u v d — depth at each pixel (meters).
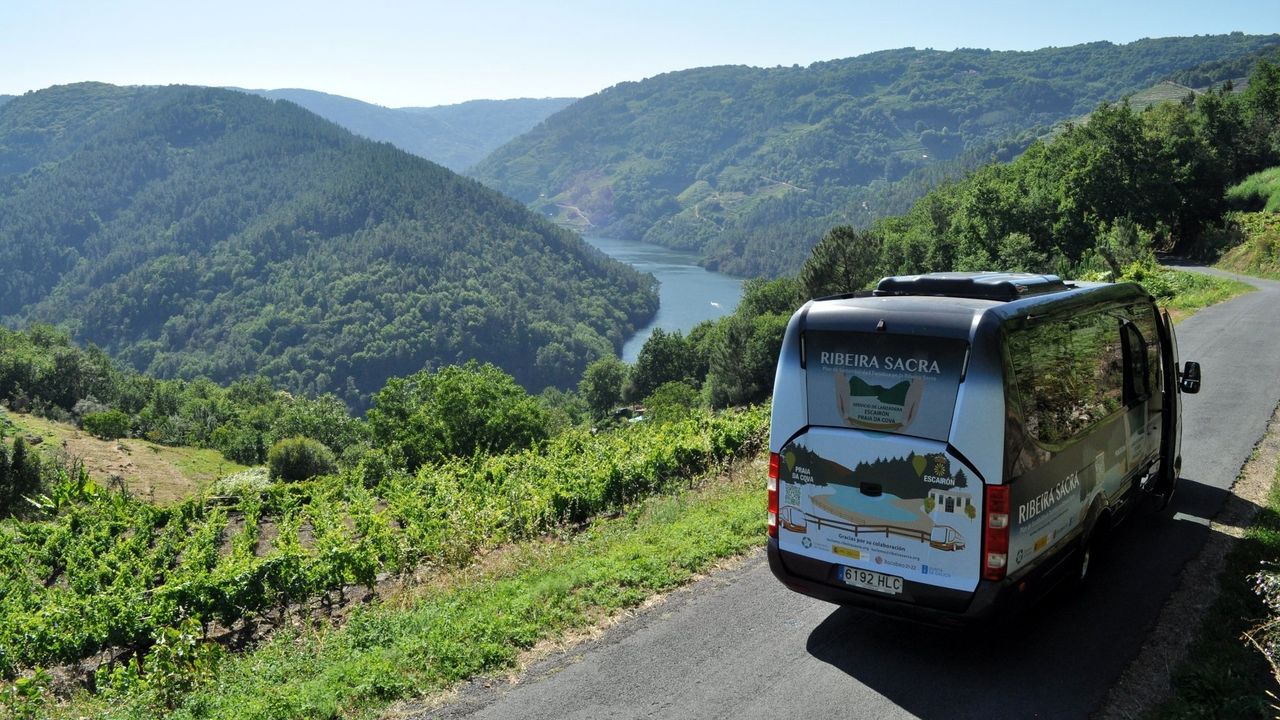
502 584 8.52
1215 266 62.03
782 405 6.72
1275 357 18.56
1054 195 78.06
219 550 19.47
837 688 6.00
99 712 7.41
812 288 88.38
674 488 14.00
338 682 6.37
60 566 19.59
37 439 71.00
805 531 6.65
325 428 91.06
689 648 6.70
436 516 15.76
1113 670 6.13
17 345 125.06
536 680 6.29
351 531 16.95
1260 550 8.00
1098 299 7.58
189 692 7.08
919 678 6.12
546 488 14.56
